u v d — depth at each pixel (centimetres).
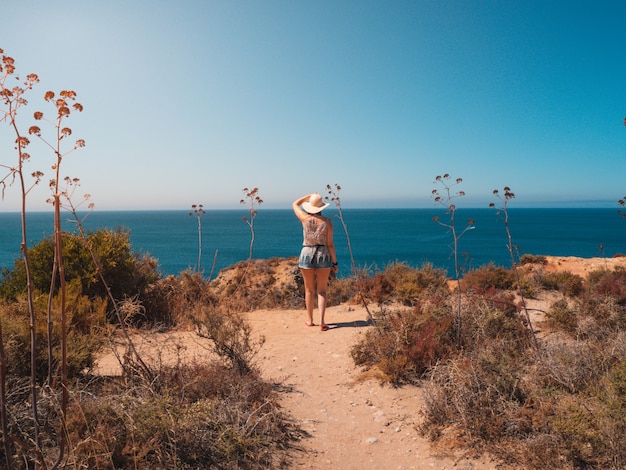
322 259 729
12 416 296
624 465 302
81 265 789
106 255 798
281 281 1173
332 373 542
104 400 348
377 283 964
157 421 328
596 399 375
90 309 671
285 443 376
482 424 366
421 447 368
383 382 494
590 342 516
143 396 370
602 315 612
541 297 957
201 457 331
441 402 405
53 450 296
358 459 359
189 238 11550
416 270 1118
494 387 395
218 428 358
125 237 862
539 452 324
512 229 15588
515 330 566
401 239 10556
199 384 420
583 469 309
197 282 1005
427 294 874
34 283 770
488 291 795
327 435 397
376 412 434
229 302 1025
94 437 297
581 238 11019
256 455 347
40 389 333
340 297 1045
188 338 684
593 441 318
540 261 1596
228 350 495
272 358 607
